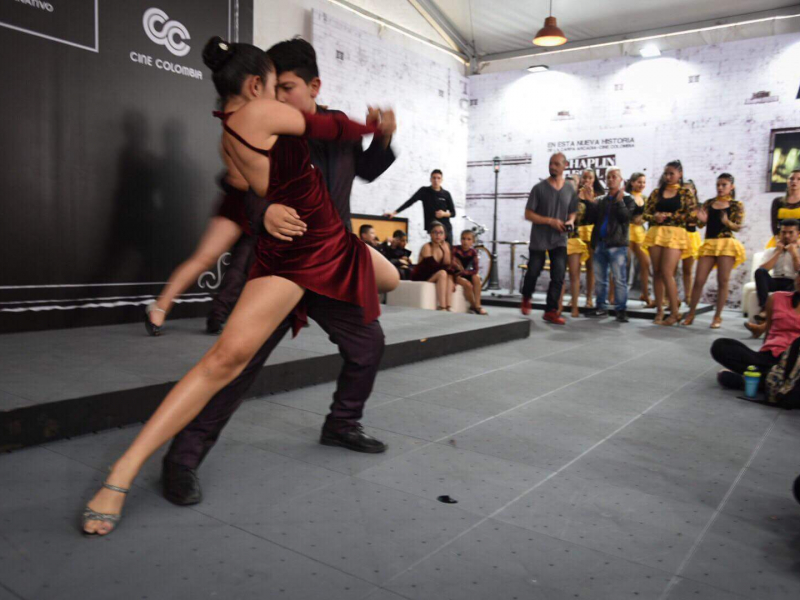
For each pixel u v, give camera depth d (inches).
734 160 362.3
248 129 64.7
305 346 146.1
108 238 181.0
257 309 68.7
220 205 82.9
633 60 386.9
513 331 212.7
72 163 172.6
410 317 217.0
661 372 164.7
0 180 158.7
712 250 262.2
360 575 58.6
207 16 203.5
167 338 155.3
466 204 441.7
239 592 55.0
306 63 75.4
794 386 126.6
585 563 62.4
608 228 274.4
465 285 283.0
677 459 95.9
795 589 58.5
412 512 73.1
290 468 85.7
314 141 79.5
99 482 78.1
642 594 56.8
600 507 76.6
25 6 161.9
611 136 395.9
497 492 80.1
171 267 196.7
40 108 165.6
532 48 415.8
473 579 58.6
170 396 67.7
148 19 187.8
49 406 91.7
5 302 161.2
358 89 349.1
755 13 350.3
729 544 67.7
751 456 98.3
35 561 59.1
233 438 97.7
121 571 57.8
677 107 375.9
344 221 82.7
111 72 180.1
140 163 187.5
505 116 429.1
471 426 109.0
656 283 273.9
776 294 144.3
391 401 124.4
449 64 420.8
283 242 71.2
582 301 353.4
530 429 108.7
